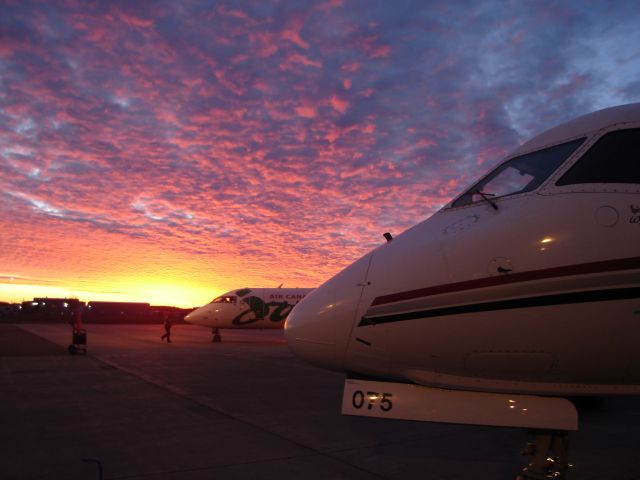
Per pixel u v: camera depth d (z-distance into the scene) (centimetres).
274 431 689
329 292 362
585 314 282
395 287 328
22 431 671
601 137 318
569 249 287
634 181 297
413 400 319
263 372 1379
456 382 316
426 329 313
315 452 586
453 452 592
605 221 288
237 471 509
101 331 4094
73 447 594
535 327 289
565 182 309
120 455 562
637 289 278
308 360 364
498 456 577
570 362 291
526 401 308
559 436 322
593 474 517
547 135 352
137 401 905
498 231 309
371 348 332
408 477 498
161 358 1734
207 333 4284
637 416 845
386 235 392
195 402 902
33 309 7975
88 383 1119
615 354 283
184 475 494
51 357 1717
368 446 616
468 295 304
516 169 344
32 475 490
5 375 1250
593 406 917
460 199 362
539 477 316
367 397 327
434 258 323
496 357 300
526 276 291
